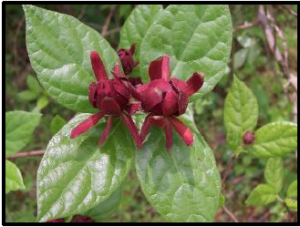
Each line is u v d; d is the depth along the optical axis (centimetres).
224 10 18
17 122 22
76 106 17
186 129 16
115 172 16
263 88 52
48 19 17
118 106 15
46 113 54
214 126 52
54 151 16
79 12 46
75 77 17
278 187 25
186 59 18
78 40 17
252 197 25
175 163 17
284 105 51
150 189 16
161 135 17
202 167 17
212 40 18
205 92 18
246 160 45
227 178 50
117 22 43
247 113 23
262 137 23
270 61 33
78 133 16
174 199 16
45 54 17
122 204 46
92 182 16
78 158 16
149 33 18
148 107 16
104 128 17
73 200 16
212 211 16
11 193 50
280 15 48
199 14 18
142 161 17
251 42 37
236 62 37
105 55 18
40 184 15
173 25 18
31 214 32
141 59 18
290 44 49
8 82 55
